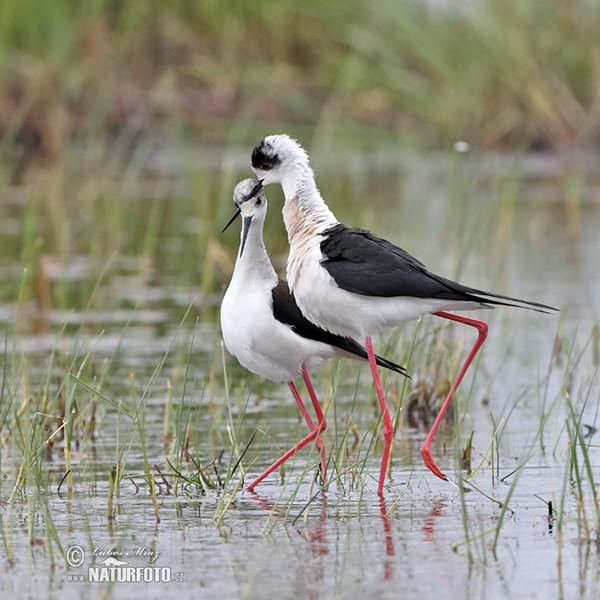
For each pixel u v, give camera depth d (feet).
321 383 39.73
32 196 68.54
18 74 80.69
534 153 78.18
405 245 52.70
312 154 80.48
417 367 38.58
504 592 22.38
